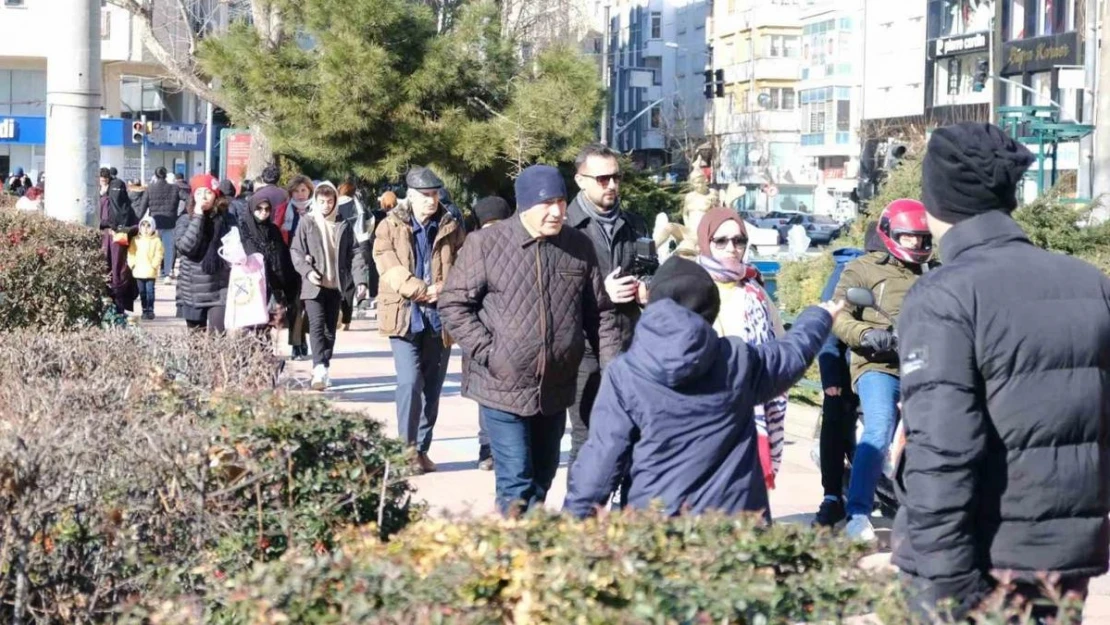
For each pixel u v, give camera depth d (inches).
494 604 141.5
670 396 189.0
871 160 1561.3
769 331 280.5
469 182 1000.9
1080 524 155.3
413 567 145.3
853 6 3137.3
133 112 2097.7
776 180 3489.2
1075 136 1008.2
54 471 199.8
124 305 743.7
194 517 207.0
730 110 3668.8
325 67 930.7
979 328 153.8
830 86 3196.4
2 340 312.3
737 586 140.2
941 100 2723.9
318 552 205.5
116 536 202.5
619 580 139.2
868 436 303.4
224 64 955.3
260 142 1151.0
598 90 989.8
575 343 277.4
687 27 4023.1
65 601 200.4
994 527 155.0
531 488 277.0
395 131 951.0
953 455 152.1
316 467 216.8
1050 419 153.3
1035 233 589.9
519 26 1301.7
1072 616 139.9
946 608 142.2
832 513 330.0
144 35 1156.5
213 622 187.2
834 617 144.9
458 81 971.9
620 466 191.5
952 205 162.7
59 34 538.6
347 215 750.5
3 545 197.3
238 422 215.5
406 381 377.7
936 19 2731.3
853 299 222.1
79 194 541.6
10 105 2086.6
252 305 469.4
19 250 442.3
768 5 3491.6
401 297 376.2
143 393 257.3
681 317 187.8
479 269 275.3
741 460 193.5
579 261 280.8
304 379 488.4
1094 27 1242.0
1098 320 156.5
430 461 397.1
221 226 480.4
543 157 966.4
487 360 274.2
